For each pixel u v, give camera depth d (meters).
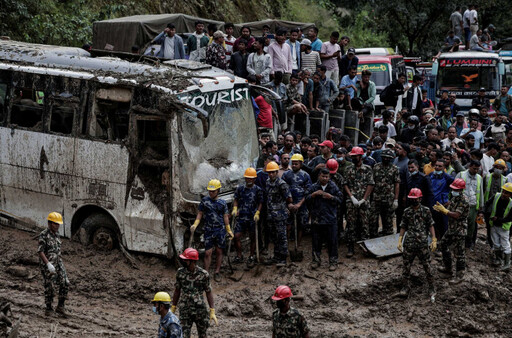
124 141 12.29
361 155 12.89
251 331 10.52
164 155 12.13
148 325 10.55
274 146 13.50
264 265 12.54
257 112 14.91
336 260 12.43
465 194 12.78
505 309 11.77
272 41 18.27
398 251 12.82
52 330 9.95
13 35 20.56
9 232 13.55
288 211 13.05
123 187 12.35
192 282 9.22
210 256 11.76
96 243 12.84
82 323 10.40
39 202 13.31
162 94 11.84
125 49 18.41
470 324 11.12
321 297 11.59
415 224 11.58
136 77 12.34
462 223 11.95
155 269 12.32
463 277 12.16
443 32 39.38
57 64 13.27
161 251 12.17
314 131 17.02
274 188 12.24
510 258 13.02
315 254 12.44
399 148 13.45
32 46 14.45
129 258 12.42
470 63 27.91
